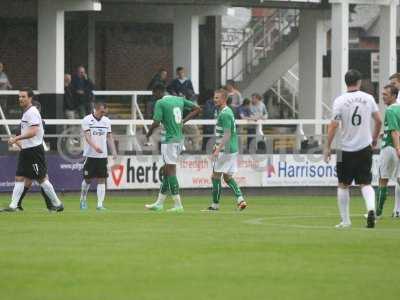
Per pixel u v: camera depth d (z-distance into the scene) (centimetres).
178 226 4881
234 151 6209
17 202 5866
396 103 5625
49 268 3462
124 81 10631
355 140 4750
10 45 10138
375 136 4803
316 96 10431
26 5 10069
